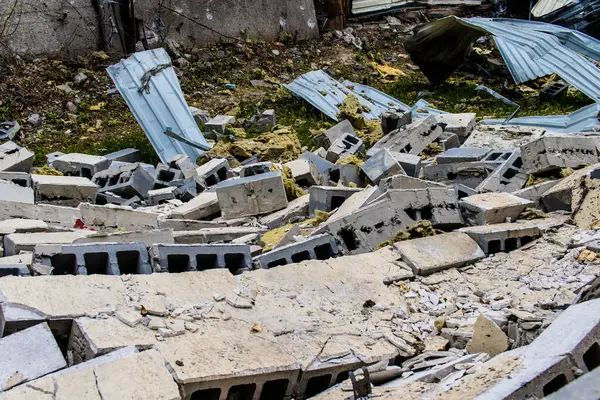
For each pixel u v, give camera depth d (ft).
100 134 49.39
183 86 56.75
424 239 21.12
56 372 13.03
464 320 17.43
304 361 14.85
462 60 61.00
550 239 21.90
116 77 44.93
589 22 70.03
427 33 58.44
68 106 51.49
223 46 62.39
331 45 69.00
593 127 38.78
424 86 61.87
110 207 25.58
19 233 21.29
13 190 26.73
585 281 18.99
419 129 38.70
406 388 13.98
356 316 17.42
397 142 37.99
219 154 41.32
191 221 26.48
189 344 14.43
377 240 22.04
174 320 15.23
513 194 25.20
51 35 54.70
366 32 72.23
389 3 75.51
